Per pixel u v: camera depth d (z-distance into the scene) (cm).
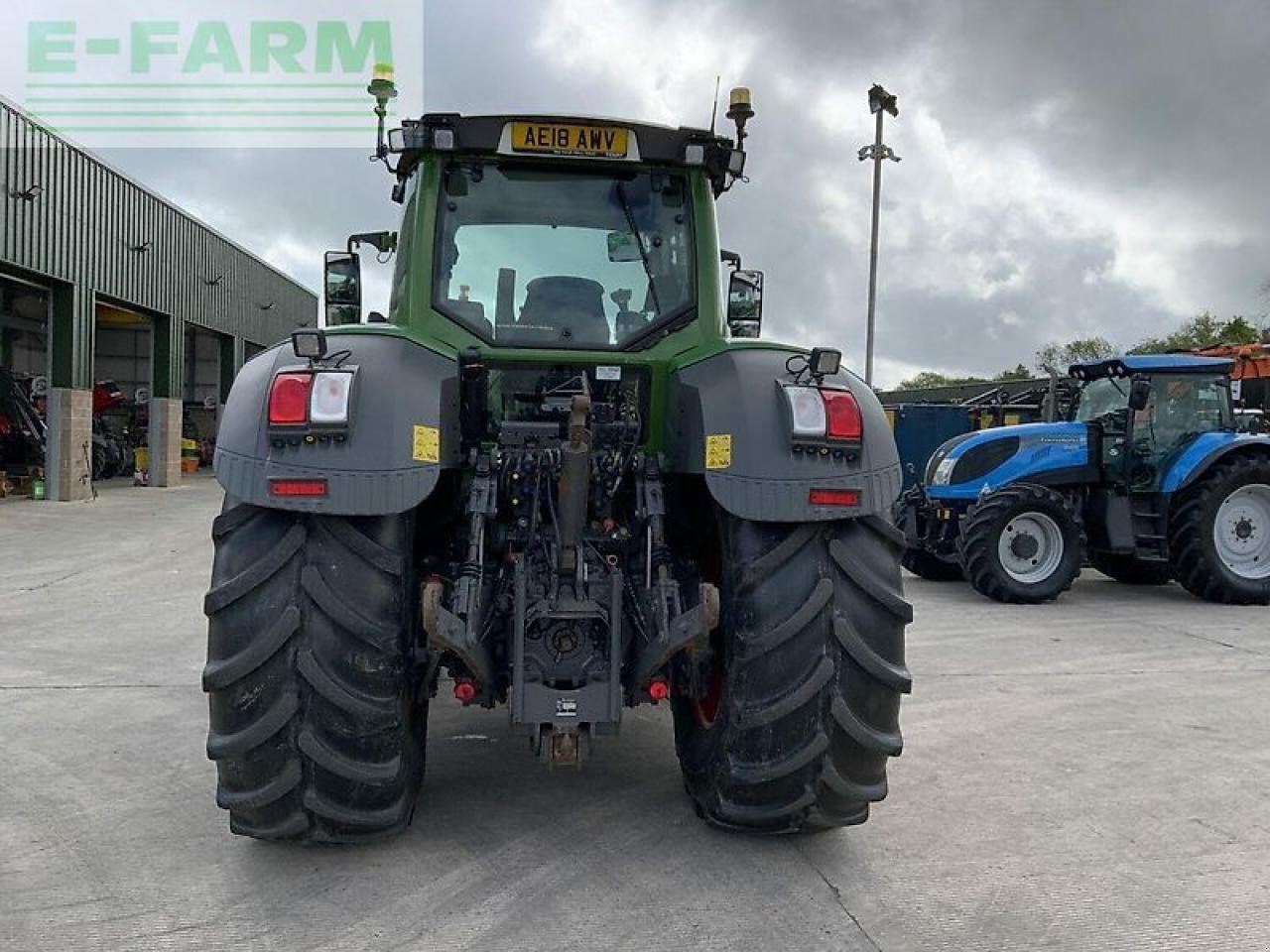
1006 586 862
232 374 2658
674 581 325
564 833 343
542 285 363
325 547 287
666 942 272
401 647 294
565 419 344
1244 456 898
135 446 2386
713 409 314
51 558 1045
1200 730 482
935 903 298
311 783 287
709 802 332
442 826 347
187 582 897
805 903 296
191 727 462
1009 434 941
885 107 1811
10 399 1828
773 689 299
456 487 347
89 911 284
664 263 369
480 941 270
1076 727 486
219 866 314
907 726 485
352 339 309
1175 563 891
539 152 357
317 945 267
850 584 305
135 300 1942
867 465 306
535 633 321
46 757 420
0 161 1438
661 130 363
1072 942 278
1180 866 328
